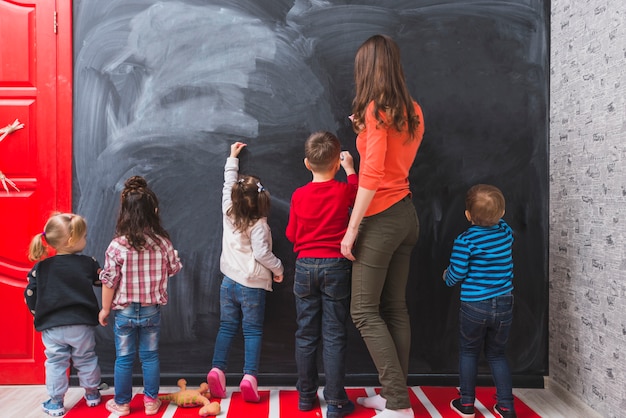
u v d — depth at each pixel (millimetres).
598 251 2098
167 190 2496
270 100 2506
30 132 2475
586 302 2186
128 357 2152
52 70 2477
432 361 2514
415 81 2518
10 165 2469
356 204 1948
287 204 2506
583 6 2213
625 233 1917
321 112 2508
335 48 2512
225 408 2217
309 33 2516
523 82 2531
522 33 2531
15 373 2465
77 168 2486
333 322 2123
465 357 2186
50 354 2162
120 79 2496
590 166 2160
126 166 2488
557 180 2443
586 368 2180
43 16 2473
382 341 2018
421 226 2518
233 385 2486
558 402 2320
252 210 2293
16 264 2475
